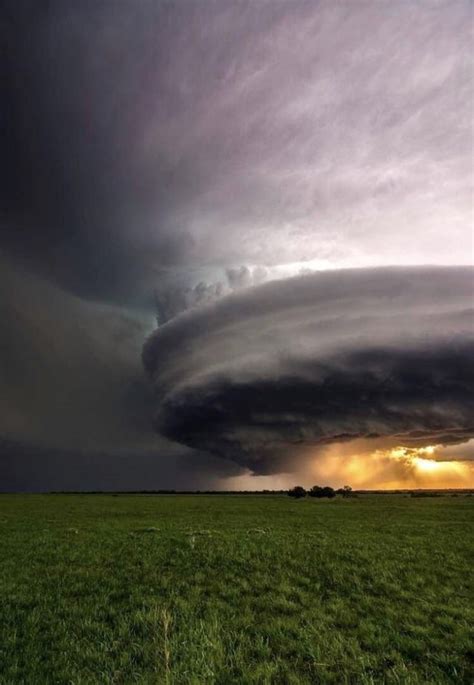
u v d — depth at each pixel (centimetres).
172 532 3019
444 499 9050
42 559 1948
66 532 2995
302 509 6012
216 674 809
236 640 998
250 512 5425
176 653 899
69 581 1538
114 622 1109
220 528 3391
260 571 1727
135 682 774
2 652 906
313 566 1811
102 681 780
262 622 1135
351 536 2822
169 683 755
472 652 961
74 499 9131
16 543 2427
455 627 1102
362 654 927
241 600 1325
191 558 1975
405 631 1085
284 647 962
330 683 805
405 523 3881
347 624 1132
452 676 847
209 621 1118
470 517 4559
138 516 4672
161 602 1286
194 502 8150
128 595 1384
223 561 1911
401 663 888
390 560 1941
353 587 1499
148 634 1024
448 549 2284
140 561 1919
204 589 1465
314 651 931
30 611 1192
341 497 11012
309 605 1291
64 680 797
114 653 913
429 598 1367
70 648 935
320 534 2917
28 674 814
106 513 5075
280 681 809
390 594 1419
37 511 5284
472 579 1619
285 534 2902
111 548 2266
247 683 786
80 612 1181
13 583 1488
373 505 6975
